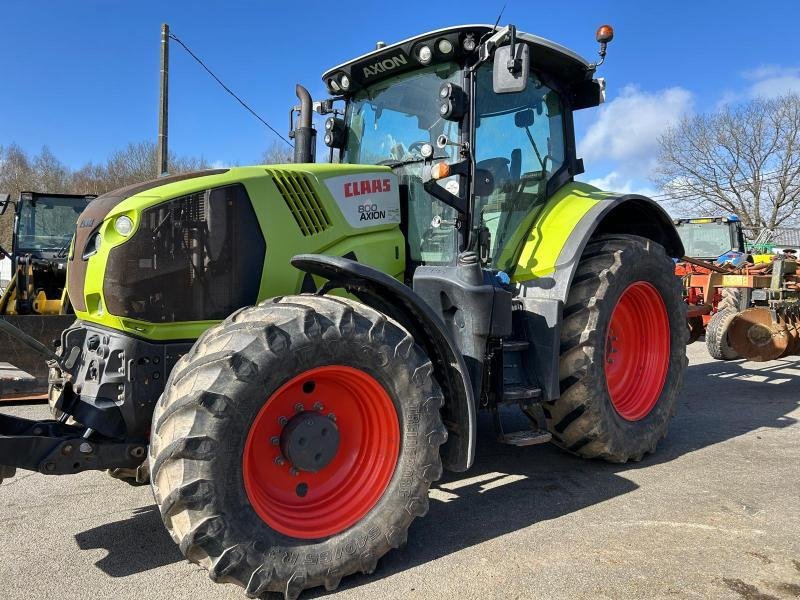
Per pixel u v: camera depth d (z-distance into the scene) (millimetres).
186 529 2229
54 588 2500
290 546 2404
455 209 3371
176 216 2793
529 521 3141
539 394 3486
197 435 2221
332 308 2566
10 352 4809
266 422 2523
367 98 4109
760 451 4250
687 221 12555
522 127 3961
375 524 2592
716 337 7820
